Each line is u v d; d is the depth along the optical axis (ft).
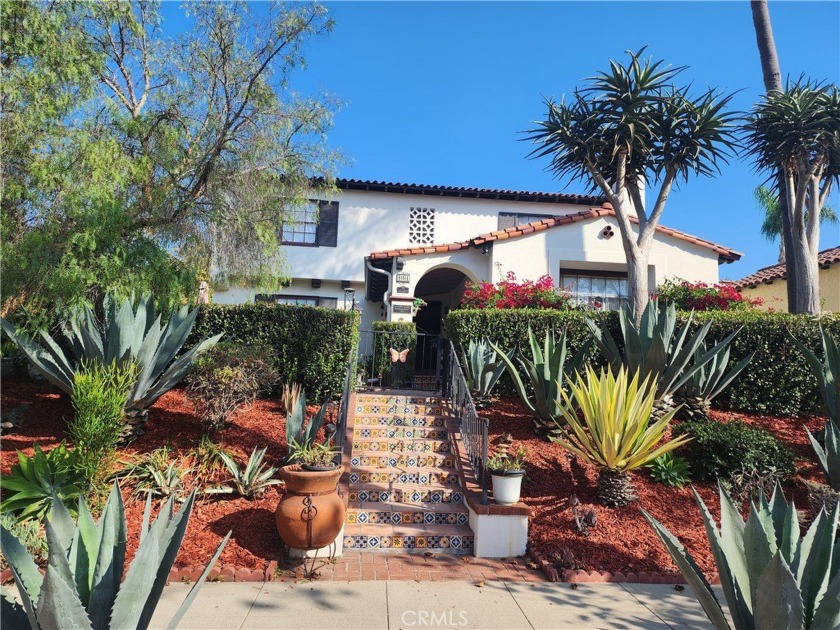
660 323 26.68
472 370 29.27
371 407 28.14
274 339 30.42
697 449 23.65
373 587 15.78
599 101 33.94
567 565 17.31
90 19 27.89
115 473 19.92
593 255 44.39
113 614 8.64
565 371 27.35
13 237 24.56
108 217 24.66
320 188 36.11
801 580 9.89
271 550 17.39
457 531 19.29
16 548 9.23
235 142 30.42
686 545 18.76
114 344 22.36
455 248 44.60
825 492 19.67
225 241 31.35
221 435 24.09
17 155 23.97
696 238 44.91
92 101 26.40
